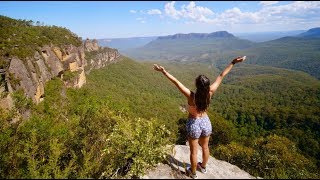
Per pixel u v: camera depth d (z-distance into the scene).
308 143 55.22
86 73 113.25
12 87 32.06
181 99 130.75
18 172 5.54
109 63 141.25
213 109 105.56
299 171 7.59
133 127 6.08
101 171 5.54
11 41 42.66
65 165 5.92
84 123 8.77
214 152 21.16
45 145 6.73
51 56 55.66
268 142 26.55
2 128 10.04
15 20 66.38
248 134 70.44
